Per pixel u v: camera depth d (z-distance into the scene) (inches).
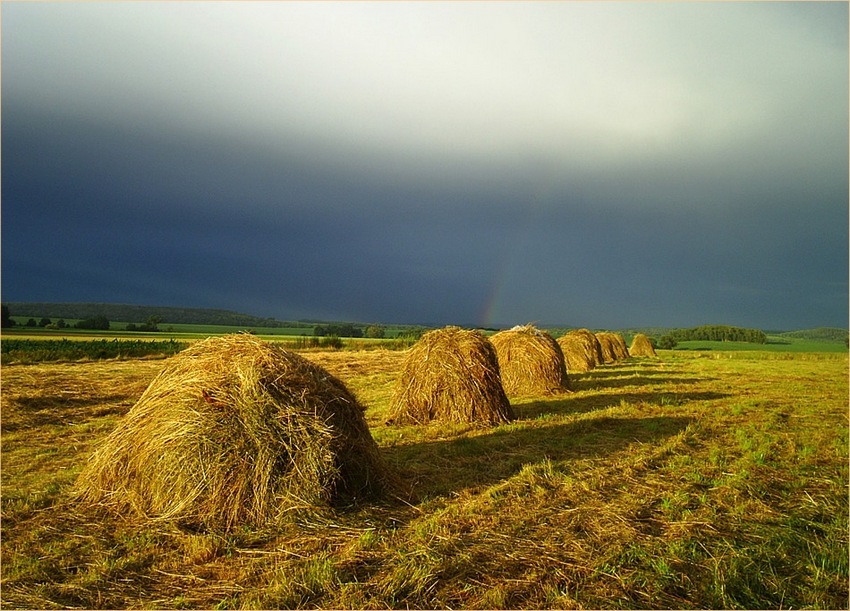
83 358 901.8
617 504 216.4
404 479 250.7
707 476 257.9
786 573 165.5
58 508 216.4
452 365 396.8
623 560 168.6
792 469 272.7
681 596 150.6
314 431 221.0
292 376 236.4
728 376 784.9
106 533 194.2
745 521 203.6
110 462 222.1
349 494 221.5
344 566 164.4
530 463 273.7
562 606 142.8
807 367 1002.1
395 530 192.7
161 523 198.7
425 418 392.2
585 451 301.9
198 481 203.6
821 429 373.7
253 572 163.8
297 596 146.8
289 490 207.0
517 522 196.7
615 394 550.6
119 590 153.6
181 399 221.8
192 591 153.4
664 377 755.4
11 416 401.1
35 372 636.1
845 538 186.4
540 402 496.7
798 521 203.3
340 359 1041.5
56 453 310.0
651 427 362.6
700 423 381.4
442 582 154.8
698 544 180.5
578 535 187.2
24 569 164.1
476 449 305.9
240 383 224.8
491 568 163.2
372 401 514.0
